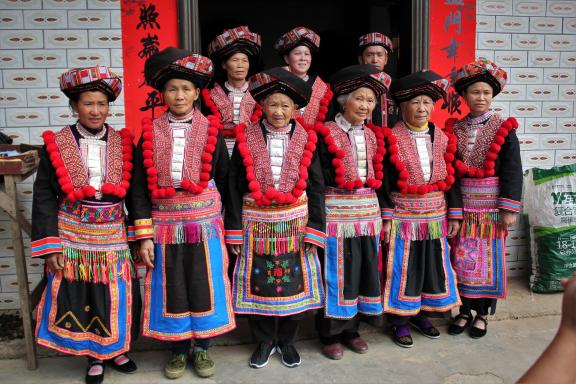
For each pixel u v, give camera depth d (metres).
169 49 2.41
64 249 2.42
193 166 2.46
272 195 2.49
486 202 2.93
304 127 2.77
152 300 2.52
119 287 2.48
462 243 3.00
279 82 2.44
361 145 2.71
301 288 2.63
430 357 2.81
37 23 3.20
